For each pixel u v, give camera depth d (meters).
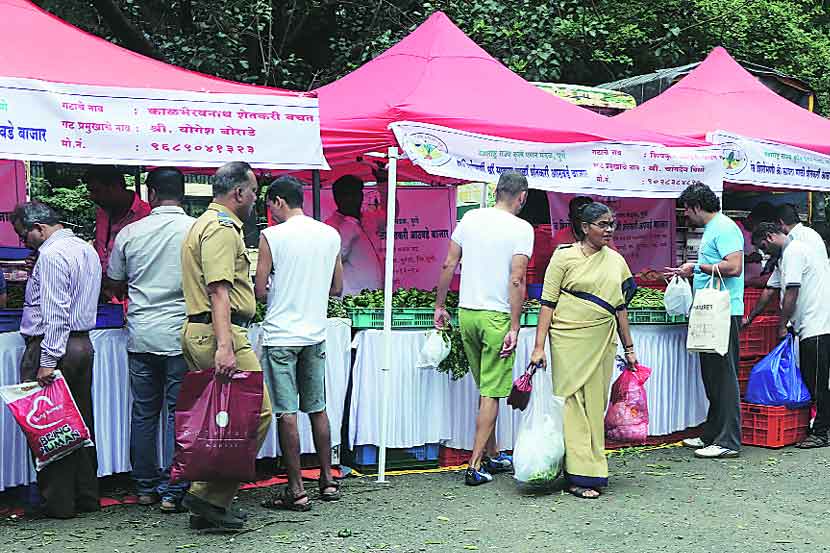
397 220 7.96
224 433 4.57
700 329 6.65
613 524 5.13
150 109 5.14
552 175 6.38
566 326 5.72
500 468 6.38
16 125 4.75
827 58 15.40
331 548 4.64
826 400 7.31
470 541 4.79
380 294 6.45
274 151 5.46
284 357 5.25
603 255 5.75
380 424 6.08
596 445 5.74
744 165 7.51
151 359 5.22
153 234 5.16
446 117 6.18
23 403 4.79
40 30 5.61
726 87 8.91
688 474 6.35
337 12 13.73
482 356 5.93
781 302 7.48
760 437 7.34
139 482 5.36
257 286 5.29
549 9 13.21
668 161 6.90
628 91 11.49
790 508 5.50
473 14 12.43
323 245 5.36
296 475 5.32
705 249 6.85
